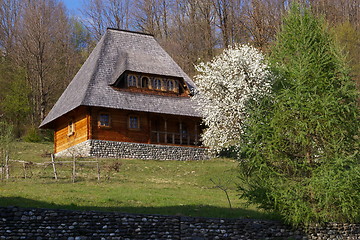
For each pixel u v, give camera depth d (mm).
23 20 57969
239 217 17109
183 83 38469
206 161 35812
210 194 22656
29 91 52125
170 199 20297
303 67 16578
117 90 35438
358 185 15430
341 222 16719
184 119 38125
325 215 16078
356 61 45719
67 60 64438
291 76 16828
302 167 16141
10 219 13539
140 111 34719
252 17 54281
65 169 27844
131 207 17688
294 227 16312
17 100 50281
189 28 66688
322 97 16344
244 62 32188
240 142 17203
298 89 16359
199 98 36688
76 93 36031
